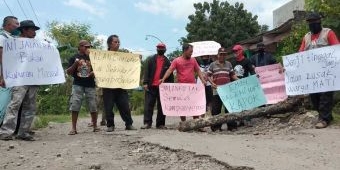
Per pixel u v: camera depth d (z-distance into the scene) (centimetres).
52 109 2445
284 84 1159
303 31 1389
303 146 746
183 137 888
